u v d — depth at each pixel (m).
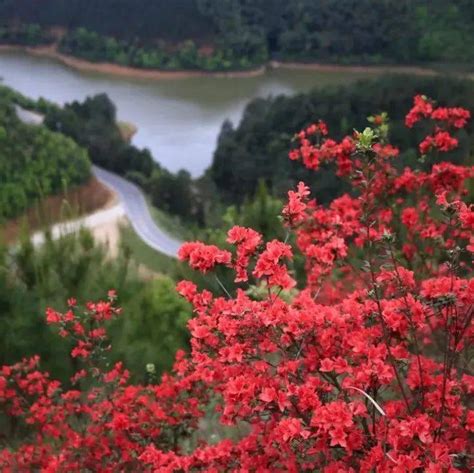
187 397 6.53
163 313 9.95
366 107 66.62
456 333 4.32
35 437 8.26
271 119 71.94
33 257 9.54
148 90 118.81
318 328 4.23
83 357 7.03
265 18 128.50
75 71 129.75
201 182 76.00
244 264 4.33
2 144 67.50
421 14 120.69
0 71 129.50
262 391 4.04
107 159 81.44
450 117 8.40
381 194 8.29
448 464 3.71
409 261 7.72
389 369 3.98
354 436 3.86
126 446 6.26
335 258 5.32
